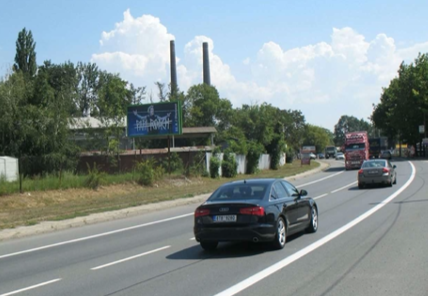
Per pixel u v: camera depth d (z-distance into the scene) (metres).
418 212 16.62
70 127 42.22
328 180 40.22
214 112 89.75
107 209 22.25
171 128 39.75
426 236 11.95
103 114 44.78
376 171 28.61
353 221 15.33
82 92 85.06
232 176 46.31
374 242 11.47
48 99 43.44
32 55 71.00
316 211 13.91
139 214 22.12
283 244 11.46
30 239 15.84
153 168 37.53
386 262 9.28
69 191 28.20
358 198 23.17
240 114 90.12
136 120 40.91
